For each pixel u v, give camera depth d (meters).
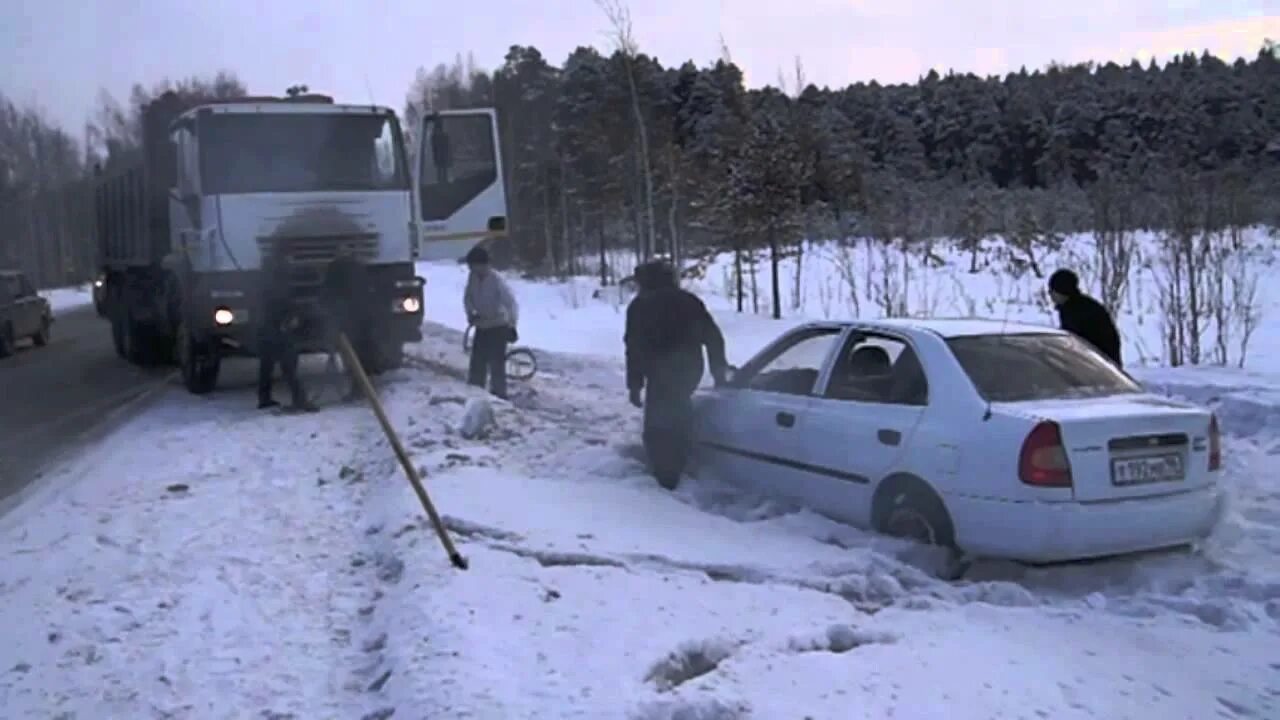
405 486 8.07
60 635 5.48
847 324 7.63
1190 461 6.23
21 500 8.99
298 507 8.07
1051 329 7.27
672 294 8.39
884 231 27.94
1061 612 5.64
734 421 8.19
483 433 10.15
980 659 4.98
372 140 13.67
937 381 6.65
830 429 7.25
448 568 6.04
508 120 54.75
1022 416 6.09
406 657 4.83
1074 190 42.44
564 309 30.39
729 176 28.59
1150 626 5.49
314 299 12.93
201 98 15.45
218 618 5.72
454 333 24.55
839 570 6.18
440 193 14.11
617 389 14.85
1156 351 16.91
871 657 4.96
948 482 6.34
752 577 6.17
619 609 5.46
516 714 4.21
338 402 13.19
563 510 7.48
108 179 20.03
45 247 78.38
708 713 4.28
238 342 13.82
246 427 11.57
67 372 19.52
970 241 31.23
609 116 39.16
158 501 8.35
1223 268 17.56
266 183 13.14
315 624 5.64
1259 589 5.85
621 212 42.50
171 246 15.04
